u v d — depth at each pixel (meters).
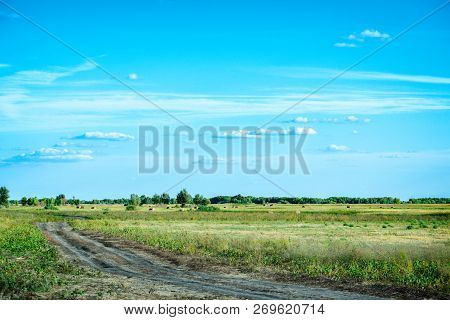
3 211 122.25
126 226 57.09
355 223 64.31
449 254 21.09
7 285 16.25
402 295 15.66
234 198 185.12
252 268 21.61
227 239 31.31
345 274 19.08
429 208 125.06
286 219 76.06
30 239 34.53
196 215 88.50
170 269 22.00
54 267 21.61
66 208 156.50
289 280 18.70
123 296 15.62
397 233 43.53
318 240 34.19
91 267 22.64
